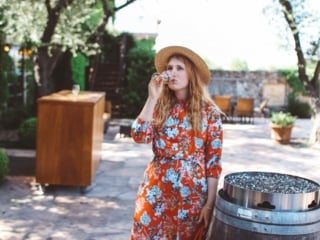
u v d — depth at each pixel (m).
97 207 4.44
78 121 4.73
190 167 2.06
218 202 1.99
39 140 4.74
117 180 5.48
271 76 15.20
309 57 8.79
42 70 7.84
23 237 3.60
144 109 2.08
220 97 12.97
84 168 4.79
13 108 10.10
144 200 2.10
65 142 4.75
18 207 4.34
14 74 10.12
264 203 1.86
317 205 1.92
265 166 6.73
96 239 3.62
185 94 2.12
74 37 7.73
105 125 9.62
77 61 12.22
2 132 8.91
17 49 10.44
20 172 5.60
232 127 11.49
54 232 3.74
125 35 14.23
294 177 2.27
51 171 4.77
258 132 10.57
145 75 13.20
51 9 7.14
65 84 11.52
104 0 8.88
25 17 6.89
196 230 2.07
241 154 7.66
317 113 8.89
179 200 2.04
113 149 7.57
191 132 2.06
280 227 1.81
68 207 4.41
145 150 7.56
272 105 15.22
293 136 9.99
